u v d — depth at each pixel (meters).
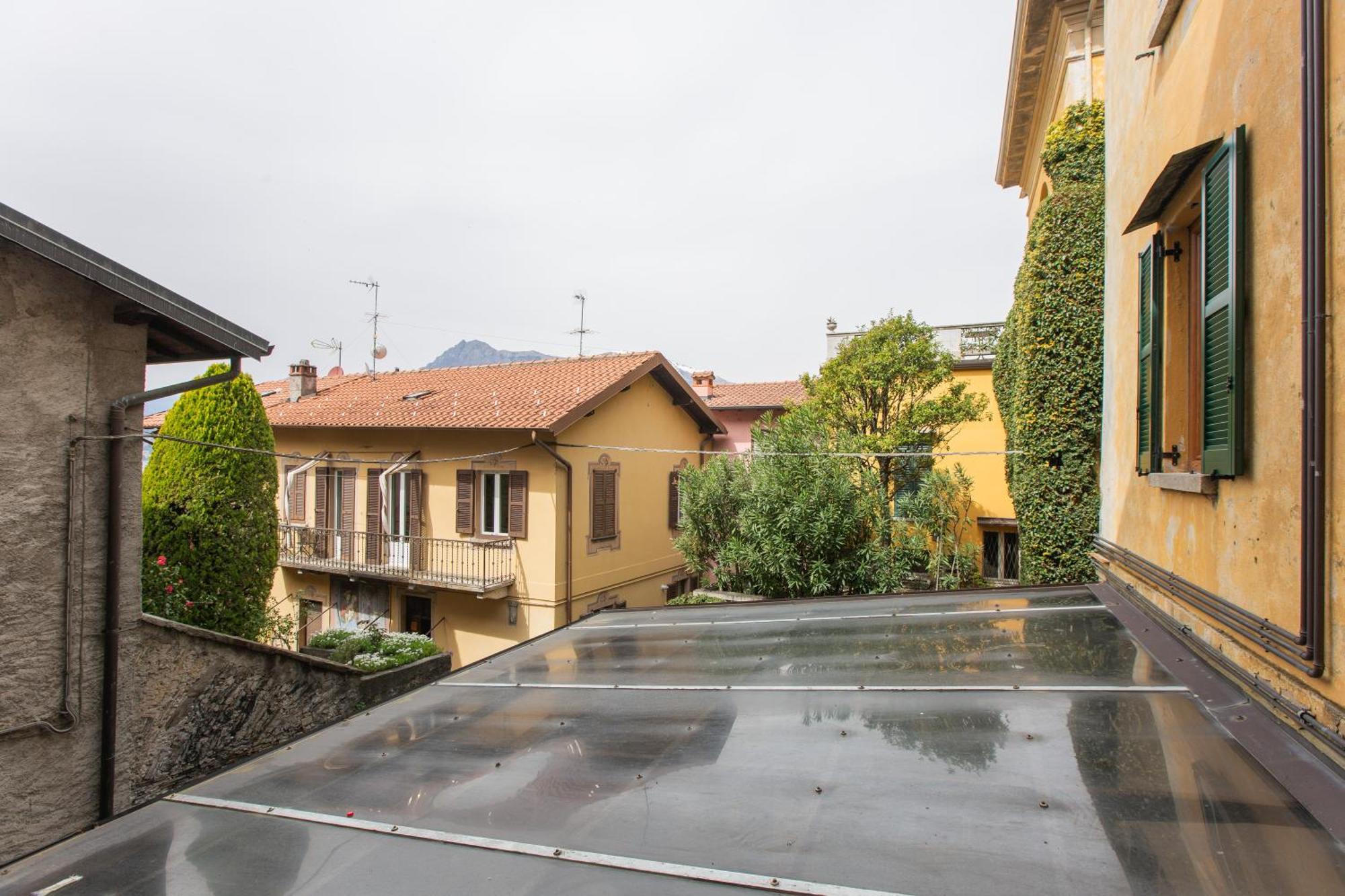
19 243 4.20
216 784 2.93
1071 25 8.81
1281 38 2.62
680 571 17.53
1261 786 2.13
